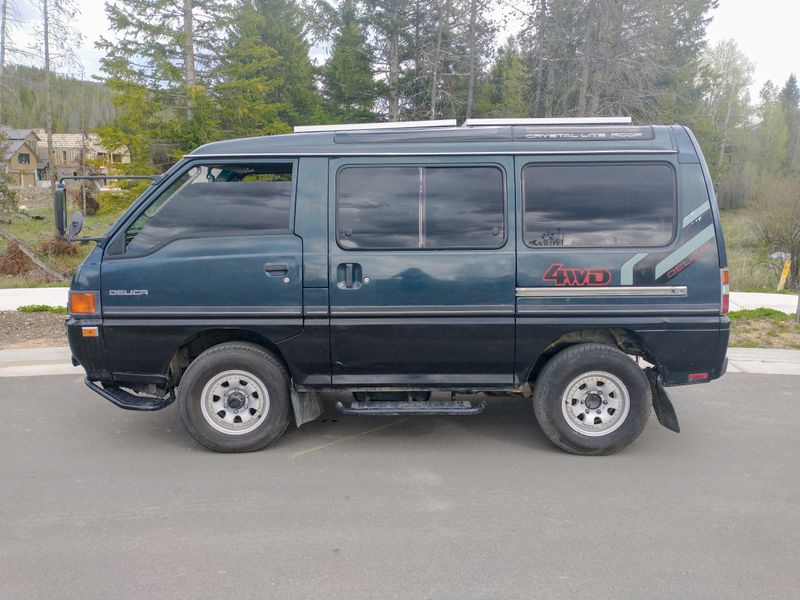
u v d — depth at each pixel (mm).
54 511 4203
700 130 35844
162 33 21312
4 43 22656
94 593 3297
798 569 3520
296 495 4441
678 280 4965
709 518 4102
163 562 3588
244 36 22984
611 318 4988
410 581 3398
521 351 5051
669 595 3273
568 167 4988
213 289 5008
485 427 5879
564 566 3543
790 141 62969
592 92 19969
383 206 5008
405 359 5082
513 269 4973
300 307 5012
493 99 31047
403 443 5469
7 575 3463
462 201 5004
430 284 4980
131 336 5059
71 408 6402
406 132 5098
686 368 5062
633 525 4008
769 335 9430
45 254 23359
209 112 21812
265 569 3518
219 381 5137
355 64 28922
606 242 4980
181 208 5078
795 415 6191
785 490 4527
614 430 5105
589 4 19141
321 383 5156
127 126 21625
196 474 4805
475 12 25734
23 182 59000
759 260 18766
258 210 5059
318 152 5039
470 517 4113
